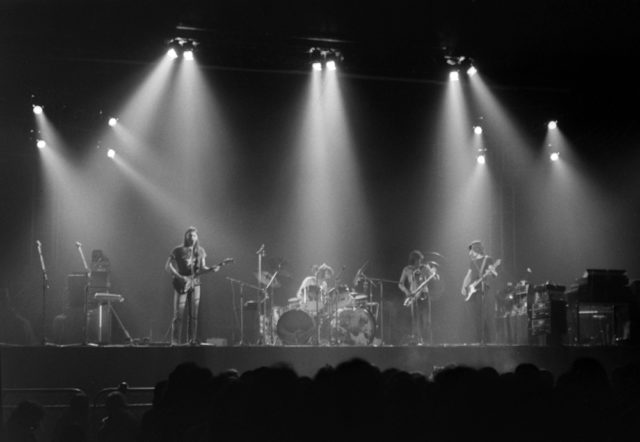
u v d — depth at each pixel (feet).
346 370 14.23
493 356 38.17
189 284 39.40
